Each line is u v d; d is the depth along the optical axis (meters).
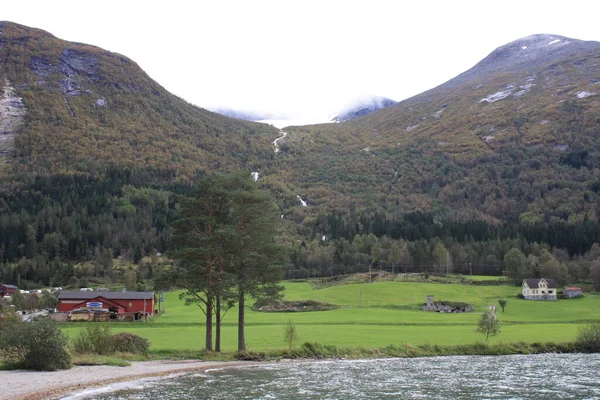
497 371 58.38
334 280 196.75
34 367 50.66
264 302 69.12
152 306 130.38
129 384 46.22
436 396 43.66
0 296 171.38
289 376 53.03
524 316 133.00
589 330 83.69
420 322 112.50
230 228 63.03
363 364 64.06
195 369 56.50
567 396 44.19
